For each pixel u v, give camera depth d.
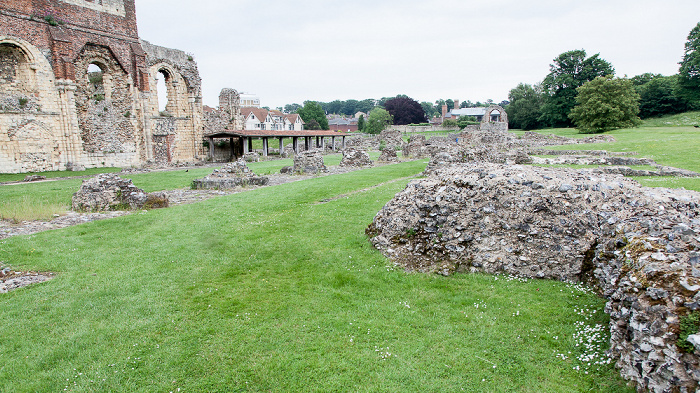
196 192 19.67
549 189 7.84
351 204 14.47
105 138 37.66
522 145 40.88
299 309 6.81
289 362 5.38
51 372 5.20
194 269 8.64
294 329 6.18
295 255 9.39
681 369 4.06
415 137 43.91
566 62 81.44
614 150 29.05
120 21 38.09
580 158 22.97
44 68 31.91
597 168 18.70
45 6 31.89
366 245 9.77
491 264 7.89
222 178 21.39
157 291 7.55
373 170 26.61
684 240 5.03
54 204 15.52
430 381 4.99
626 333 4.86
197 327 6.27
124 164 39.47
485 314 6.45
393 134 65.88
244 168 23.09
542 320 6.20
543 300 6.78
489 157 22.95
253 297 7.28
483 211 8.21
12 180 25.92
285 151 51.81
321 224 11.95
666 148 27.06
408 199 9.34
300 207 14.57
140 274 8.38
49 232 11.57
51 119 32.59
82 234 11.38
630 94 60.22
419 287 7.51
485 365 5.25
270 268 8.67
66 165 33.75
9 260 9.16
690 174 17.03
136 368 5.30
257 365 5.32
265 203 15.40
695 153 24.06
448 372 5.14
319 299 7.16
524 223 7.82
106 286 7.76
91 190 15.08
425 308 6.74
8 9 29.55
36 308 6.88
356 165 31.83
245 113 92.12
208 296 7.34
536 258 7.64
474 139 50.59
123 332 6.13
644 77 91.94
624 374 4.71
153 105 42.88
